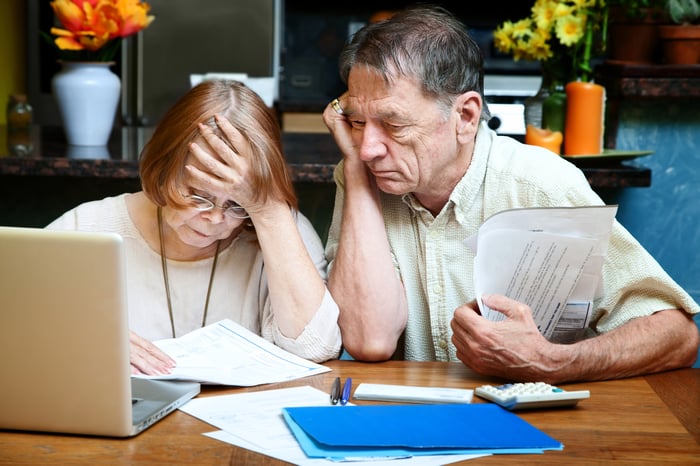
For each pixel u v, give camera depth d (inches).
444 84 58.7
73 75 110.0
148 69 192.9
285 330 62.4
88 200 103.8
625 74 93.5
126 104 193.8
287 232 62.1
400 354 71.0
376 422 48.8
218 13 193.2
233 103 59.2
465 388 56.5
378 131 59.3
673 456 46.3
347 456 45.1
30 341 47.3
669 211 99.7
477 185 64.5
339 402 53.2
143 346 58.1
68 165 96.0
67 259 46.1
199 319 68.4
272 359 60.6
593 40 95.8
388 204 67.8
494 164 64.8
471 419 49.8
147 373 56.0
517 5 206.4
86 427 48.0
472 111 60.9
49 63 188.7
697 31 94.9
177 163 58.4
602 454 46.4
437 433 47.6
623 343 59.2
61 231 46.2
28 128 133.2
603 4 94.9
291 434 48.4
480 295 57.6
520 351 56.0
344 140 65.5
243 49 194.4
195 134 58.2
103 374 47.1
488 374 57.4
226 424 49.7
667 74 93.2
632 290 63.6
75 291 46.3
